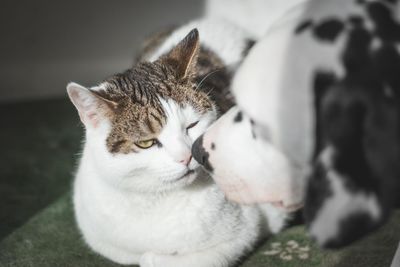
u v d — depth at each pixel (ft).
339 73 1.88
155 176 2.33
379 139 1.87
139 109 2.34
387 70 1.88
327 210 1.90
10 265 2.57
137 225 2.42
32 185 3.15
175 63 2.53
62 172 3.26
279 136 1.92
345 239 1.92
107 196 2.41
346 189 1.89
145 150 2.32
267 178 2.09
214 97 2.64
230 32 3.20
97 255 2.63
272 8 3.96
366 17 1.93
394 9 1.95
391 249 2.53
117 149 2.32
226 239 2.48
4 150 3.52
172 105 2.36
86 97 2.32
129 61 4.42
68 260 2.60
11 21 4.21
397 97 1.87
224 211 2.45
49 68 4.34
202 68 2.84
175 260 2.41
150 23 4.36
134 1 4.31
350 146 1.87
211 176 2.30
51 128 3.77
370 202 1.89
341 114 1.87
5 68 4.28
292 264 2.52
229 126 2.12
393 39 1.91
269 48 1.95
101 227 2.46
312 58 1.90
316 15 1.95
